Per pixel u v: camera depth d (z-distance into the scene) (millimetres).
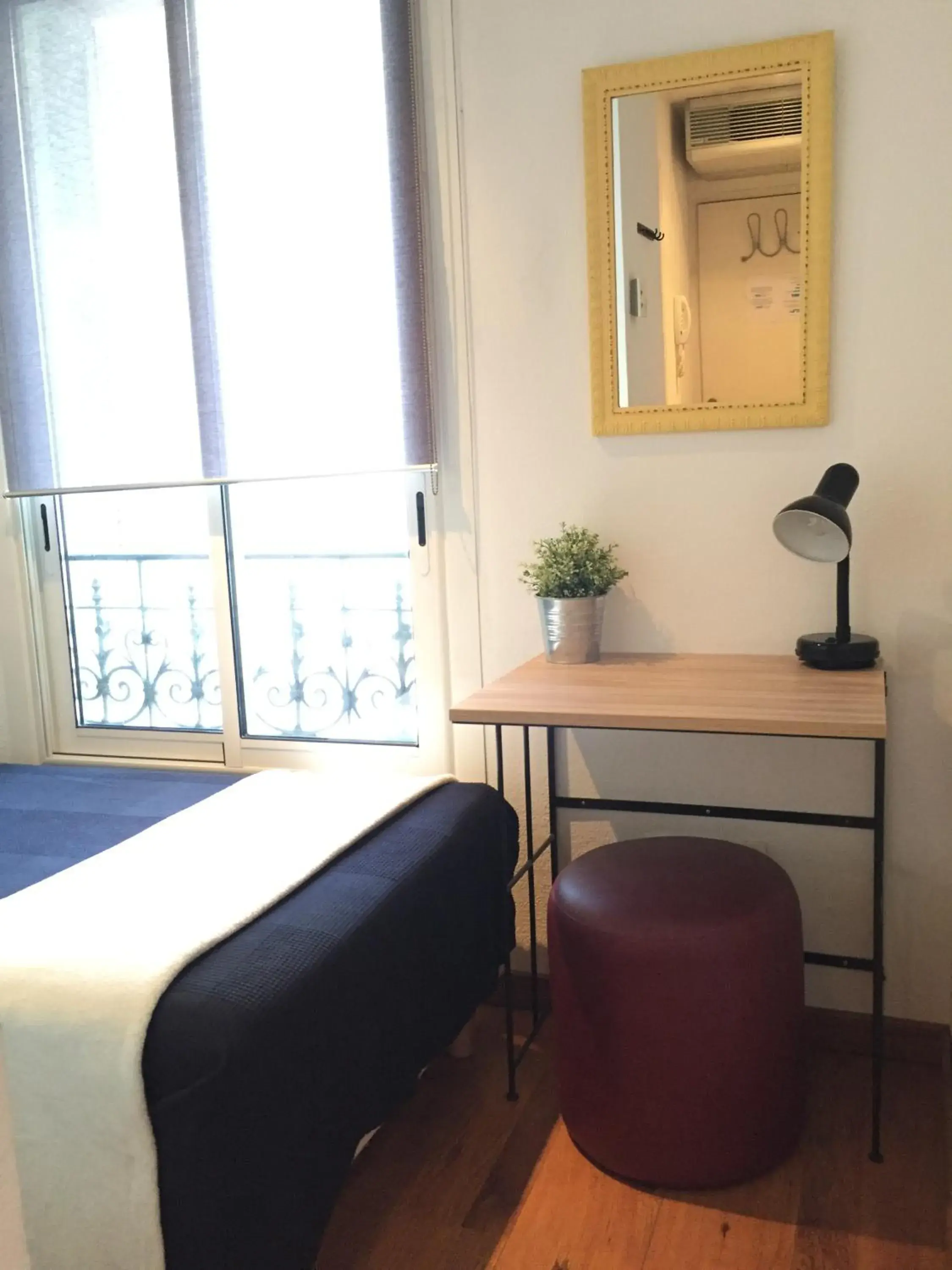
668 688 1959
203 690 2783
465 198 2320
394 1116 2119
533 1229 1801
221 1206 1341
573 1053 1937
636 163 2178
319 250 2396
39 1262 1432
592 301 2240
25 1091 1410
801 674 2039
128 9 2480
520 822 2461
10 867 1980
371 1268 1729
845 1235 1755
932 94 2012
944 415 2088
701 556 2279
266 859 1834
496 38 2256
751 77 2084
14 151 2590
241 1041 1353
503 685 2037
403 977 1747
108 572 2814
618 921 1840
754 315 2148
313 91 2361
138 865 1837
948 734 2164
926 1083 2170
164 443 2590
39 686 2877
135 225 2535
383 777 2562
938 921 2221
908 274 2070
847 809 2254
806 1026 2137
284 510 2615
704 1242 1754
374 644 2600
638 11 2158
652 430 2242
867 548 2166
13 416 2664
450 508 2439
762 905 1864
